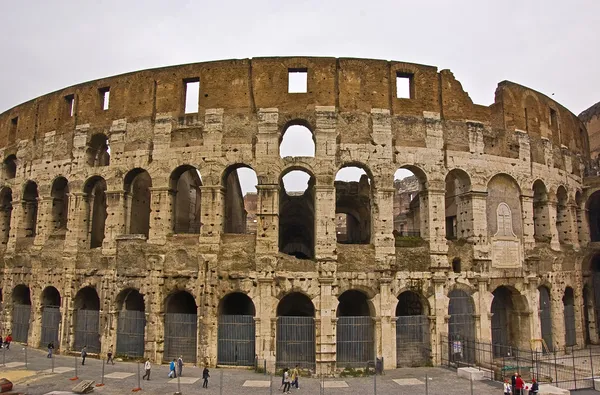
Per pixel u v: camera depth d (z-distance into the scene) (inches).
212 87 1713.8
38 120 2041.1
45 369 1504.7
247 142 1654.8
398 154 1674.5
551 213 1955.0
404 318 1617.9
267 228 1592.0
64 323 1768.0
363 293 1626.5
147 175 2057.1
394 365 1555.1
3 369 1505.9
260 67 1701.5
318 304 1546.5
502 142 1843.0
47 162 1955.0
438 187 1689.2
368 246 1612.9
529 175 1882.4
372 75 1715.1
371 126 1672.0
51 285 1844.2
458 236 1809.8
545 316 1888.5
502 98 1886.1
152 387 1295.5
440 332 1614.2
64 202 2017.7
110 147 1786.4
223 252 1603.1
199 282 1593.3
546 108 2041.1
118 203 1747.0
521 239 1828.2
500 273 1750.7
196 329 1598.2
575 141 2257.6
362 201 2303.2
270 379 1414.9
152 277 1635.1
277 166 1627.7
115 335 1686.8
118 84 1834.4
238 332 1567.4
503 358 1612.9
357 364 1551.4
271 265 1565.0
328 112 1656.0
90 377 1400.1
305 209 2300.7
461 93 1795.0
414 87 1749.5
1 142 2251.5
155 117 1747.0
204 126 1685.5
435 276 1628.9
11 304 2006.6
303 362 1534.2
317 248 1576.0
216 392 1259.2
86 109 1888.5
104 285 1713.8
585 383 1430.9
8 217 2237.9
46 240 1900.8
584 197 2234.3
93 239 1980.8
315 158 1625.2
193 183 2314.2
